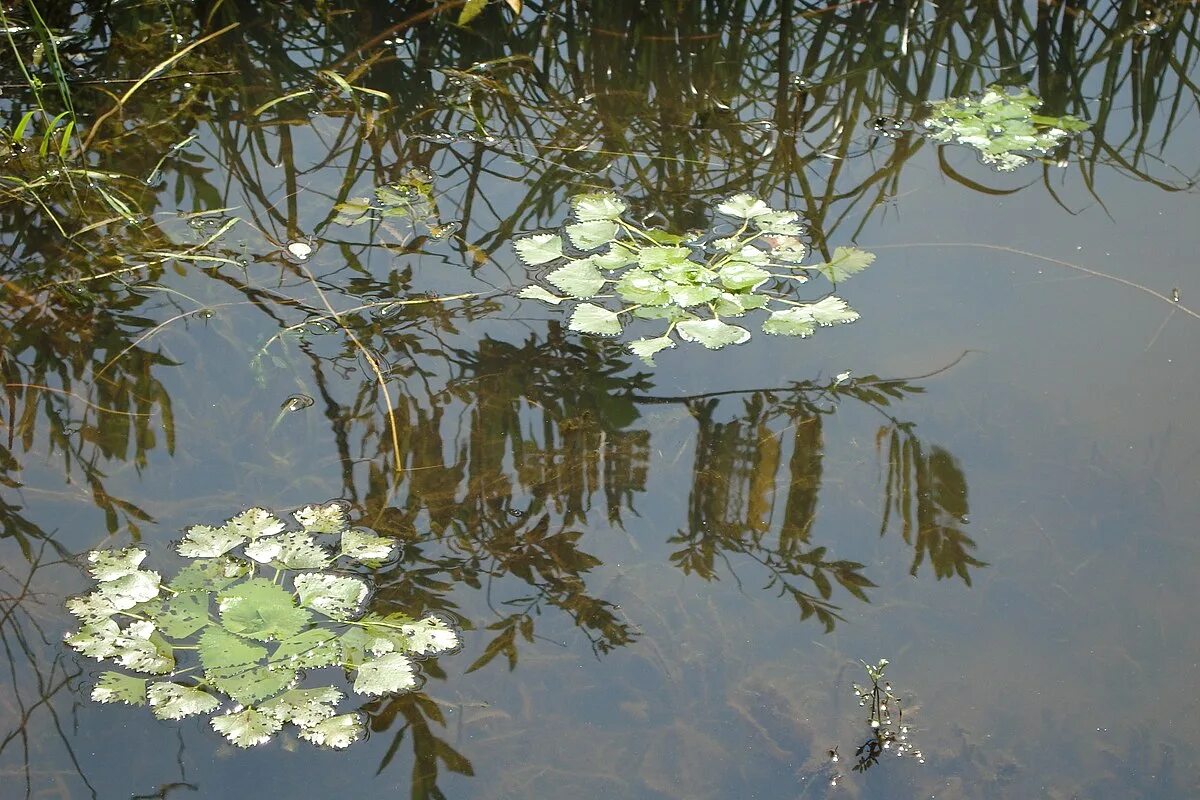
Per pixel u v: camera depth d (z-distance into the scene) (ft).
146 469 8.85
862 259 10.99
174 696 7.17
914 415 9.62
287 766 6.96
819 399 9.80
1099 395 9.73
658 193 12.04
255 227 11.23
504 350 10.09
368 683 7.29
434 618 7.80
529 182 12.13
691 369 10.08
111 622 7.64
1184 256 11.10
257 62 13.52
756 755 7.26
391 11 14.28
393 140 12.62
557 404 9.62
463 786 6.91
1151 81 13.79
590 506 8.79
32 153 11.74
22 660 7.45
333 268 10.82
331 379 9.69
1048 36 14.53
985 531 8.73
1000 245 11.35
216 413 9.35
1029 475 9.15
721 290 10.64
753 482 9.04
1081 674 7.80
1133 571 8.46
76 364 9.69
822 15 14.78
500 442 9.25
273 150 12.29
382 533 8.44
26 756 6.93
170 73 13.15
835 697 7.59
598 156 12.55
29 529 8.32
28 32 13.37
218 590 7.88
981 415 9.60
